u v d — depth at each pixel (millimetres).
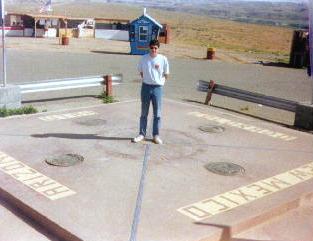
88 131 7047
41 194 4746
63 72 14750
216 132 7410
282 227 4508
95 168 5523
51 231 4188
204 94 12055
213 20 83000
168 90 12391
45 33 32906
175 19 76688
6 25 34031
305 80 16406
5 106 8203
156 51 6191
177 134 7141
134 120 7867
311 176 5695
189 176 5418
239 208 4625
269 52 31688
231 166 5836
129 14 82125
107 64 17703
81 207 4477
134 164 5715
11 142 6352
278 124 8883
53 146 6258
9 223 4320
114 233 3990
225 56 23969
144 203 4625
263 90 13602
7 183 4992
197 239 3967
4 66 8266
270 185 5309
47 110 8938
